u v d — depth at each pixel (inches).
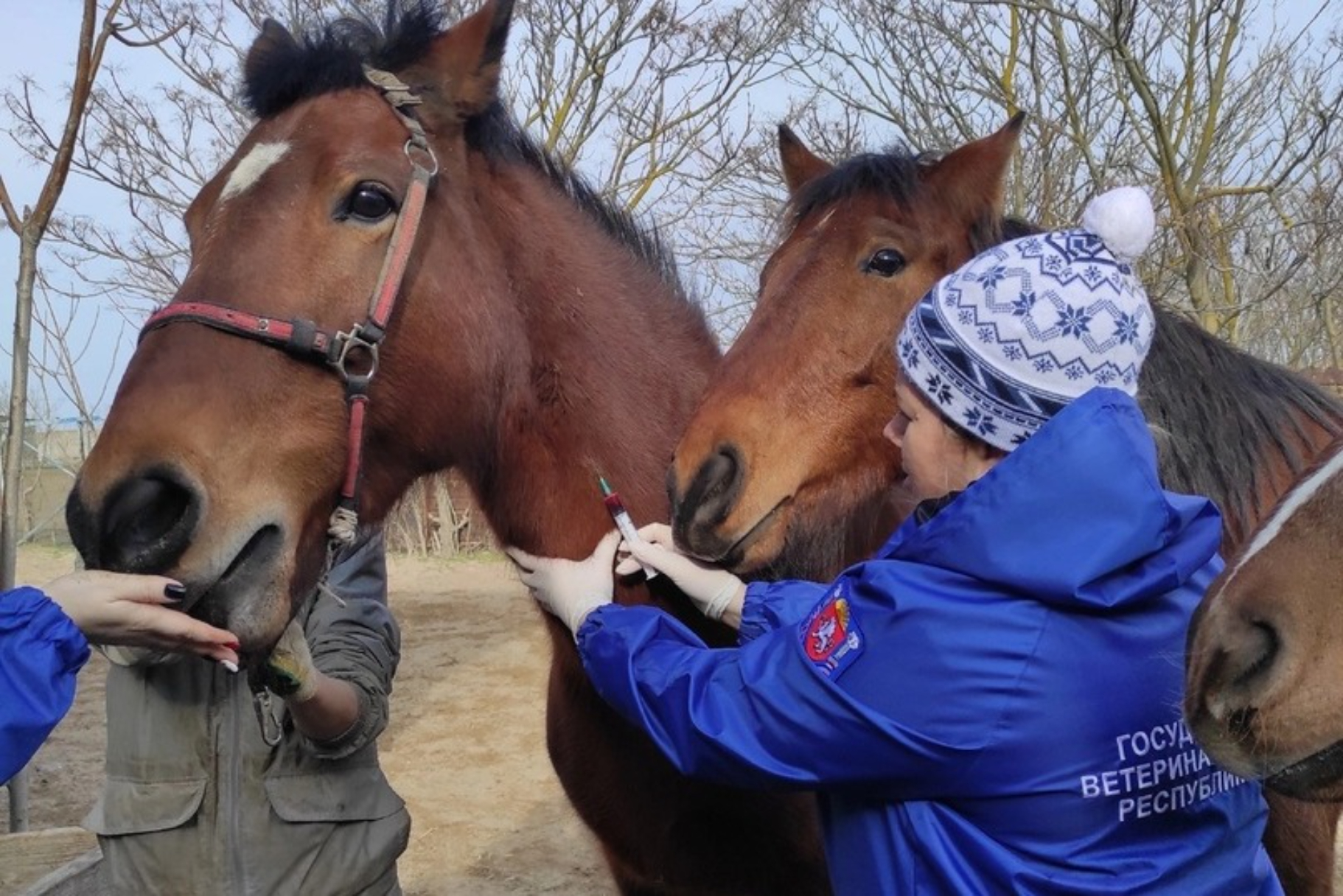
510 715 262.7
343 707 80.1
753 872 88.1
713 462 85.3
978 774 54.6
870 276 91.6
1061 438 53.1
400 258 76.1
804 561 90.7
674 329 97.5
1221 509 90.0
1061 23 273.3
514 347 84.4
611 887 174.1
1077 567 52.7
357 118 77.9
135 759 81.7
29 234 135.3
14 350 136.2
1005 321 56.7
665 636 69.8
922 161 98.5
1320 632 49.1
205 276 71.7
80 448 378.6
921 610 54.9
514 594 399.2
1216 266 249.0
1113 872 54.5
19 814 148.0
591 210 98.0
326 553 76.1
